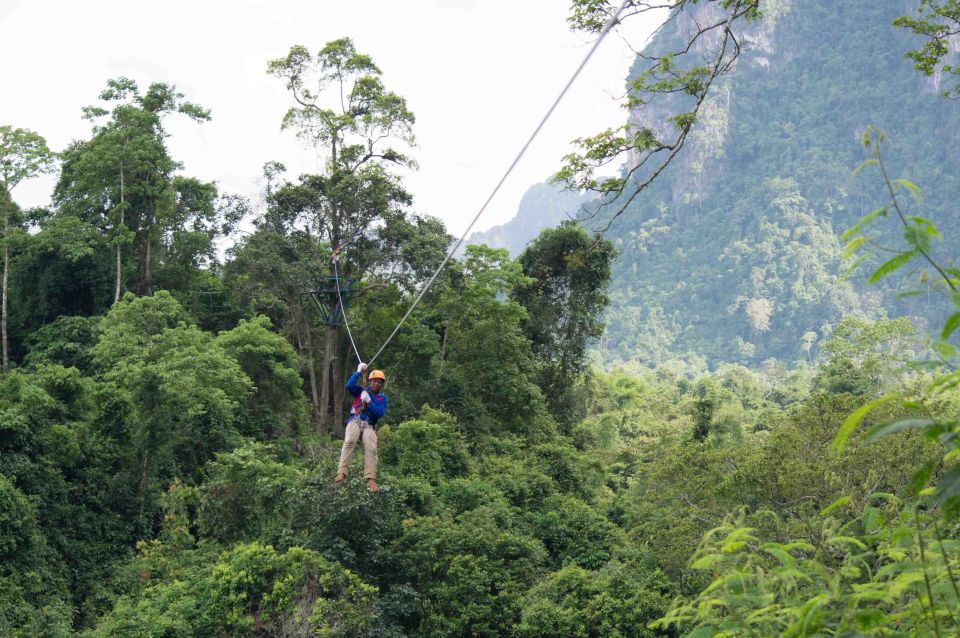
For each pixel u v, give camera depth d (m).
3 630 24.70
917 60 16.42
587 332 58.66
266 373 42.94
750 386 121.62
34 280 50.16
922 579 3.50
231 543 28.19
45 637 25.72
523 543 28.59
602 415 84.50
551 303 58.19
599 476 45.78
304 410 44.41
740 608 4.54
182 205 53.66
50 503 31.66
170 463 35.72
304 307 49.16
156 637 21.97
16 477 30.44
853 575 4.12
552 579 26.02
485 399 50.31
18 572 27.70
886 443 18.33
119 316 37.69
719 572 5.11
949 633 3.47
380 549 26.36
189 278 53.78
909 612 3.65
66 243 48.00
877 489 18.36
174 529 29.19
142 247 52.31
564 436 54.41
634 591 23.97
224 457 29.56
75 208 51.91
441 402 46.72
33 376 35.94
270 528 27.64
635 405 106.88
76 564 30.86
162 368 34.44
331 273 44.03
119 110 51.25
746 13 13.69
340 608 22.69
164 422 34.62
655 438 82.38
